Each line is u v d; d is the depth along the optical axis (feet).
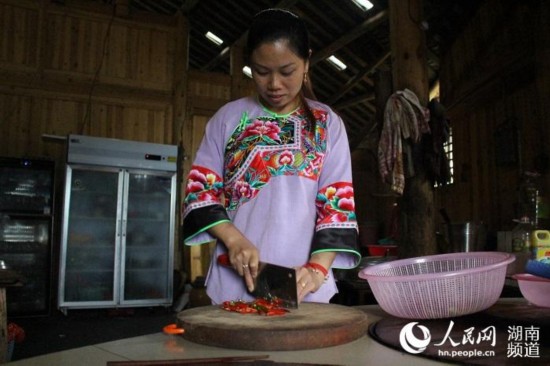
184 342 3.18
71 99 22.90
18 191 18.98
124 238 20.22
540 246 8.04
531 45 13.96
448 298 3.44
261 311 3.52
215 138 4.53
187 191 4.39
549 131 12.67
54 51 22.79
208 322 3.22
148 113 24.52
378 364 2.63
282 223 4.26
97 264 20.16
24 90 22.04
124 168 20.34
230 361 2.63
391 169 13.05
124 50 24.25
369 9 22.71
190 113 25.63
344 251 4.13
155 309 21.38
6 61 21.88
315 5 24.11
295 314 3.52
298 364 2.56
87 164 19.63
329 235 4.17
